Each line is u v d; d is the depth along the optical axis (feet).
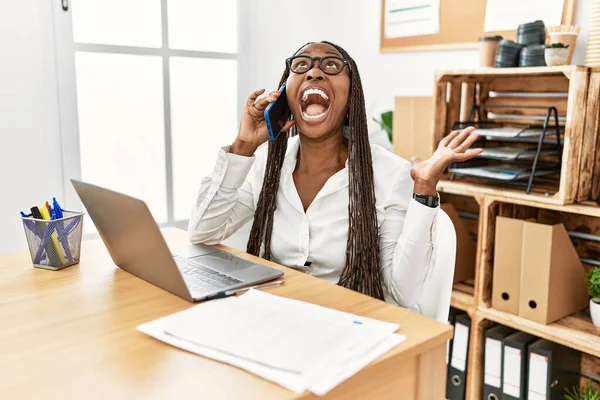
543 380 6.00
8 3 6.77
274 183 4.65
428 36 7.85
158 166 8.55
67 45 7.36
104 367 2.40
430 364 2.80
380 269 4.38
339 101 4.24
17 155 7.09
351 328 2.75
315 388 2.20
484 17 7.14
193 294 3.19
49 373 2.35
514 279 6.05
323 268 4.45
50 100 7.30
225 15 8.85
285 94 4.38
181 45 8.50
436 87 6.59
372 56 8.80
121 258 3.69
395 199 4.35
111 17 7.75
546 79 6.59
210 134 9.05
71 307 3.10
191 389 2.22
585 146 5.64
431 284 4.10
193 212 4.58
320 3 9.50
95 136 7.86
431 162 3.76
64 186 7.59
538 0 6.56
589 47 5.63
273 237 4.62
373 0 8.64
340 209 4.40
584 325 5.83
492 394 6.47
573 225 6.53
